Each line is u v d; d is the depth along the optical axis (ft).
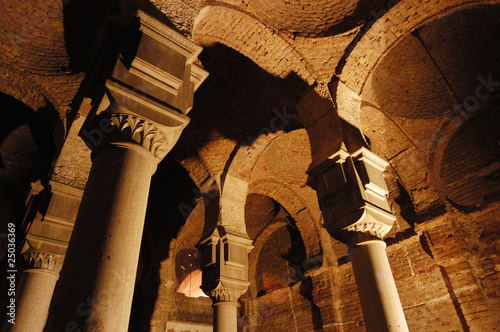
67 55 19.81
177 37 11.12
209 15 15.80
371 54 16.96
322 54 17.15
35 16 18.47
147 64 9.93
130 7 11.19
